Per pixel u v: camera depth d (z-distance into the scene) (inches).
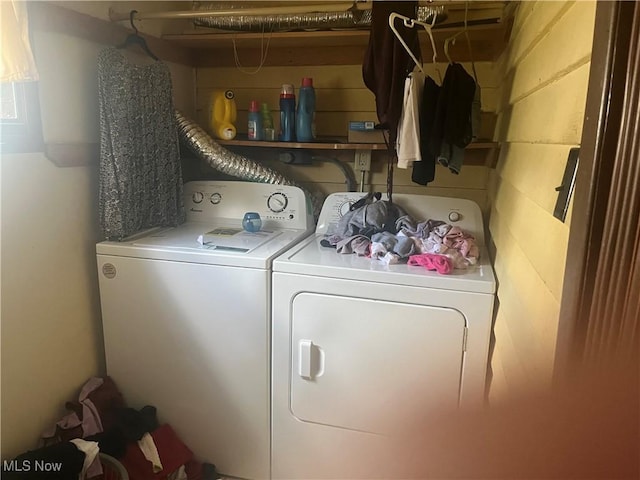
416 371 64.9
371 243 72.1
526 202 47.8
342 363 67.3
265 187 88.7
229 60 100.0
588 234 23.4
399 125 70.7
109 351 76.9
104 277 74.3
